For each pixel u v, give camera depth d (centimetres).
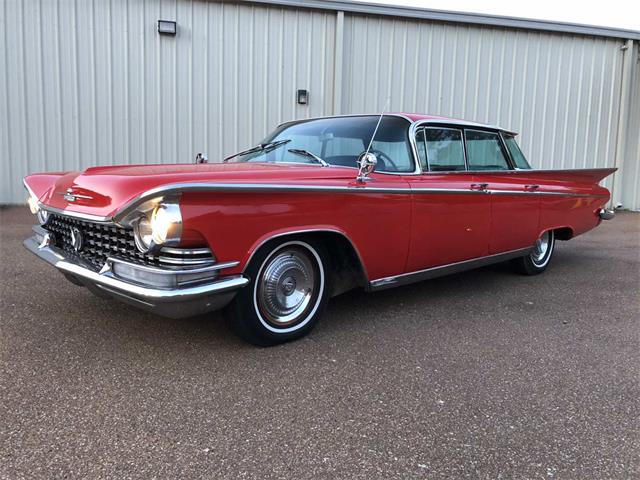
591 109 1163
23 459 197
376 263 346
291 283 315
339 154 372
